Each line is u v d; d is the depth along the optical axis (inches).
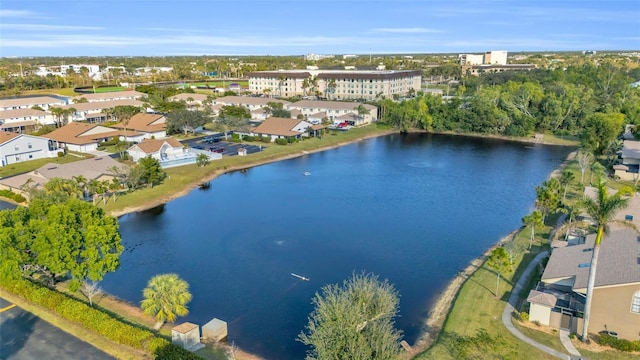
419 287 2025.1
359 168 4239.7
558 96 6368.1
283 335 1678.2
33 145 4325.8
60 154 4431.6
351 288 1398.9
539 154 4790.8
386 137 5920.3
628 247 1791.3
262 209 3090.6
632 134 4672.7
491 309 1760.6
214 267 2237.9
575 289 1574.8
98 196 3230.8
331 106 6766.7
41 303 1748.3
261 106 7081.7
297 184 3705.7
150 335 1498.5
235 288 2031.3
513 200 3255.4
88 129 4904.0
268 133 5364.2
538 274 2038.6
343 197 3348.9
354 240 2559.1
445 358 1467.8
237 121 5423.2
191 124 5531.5
